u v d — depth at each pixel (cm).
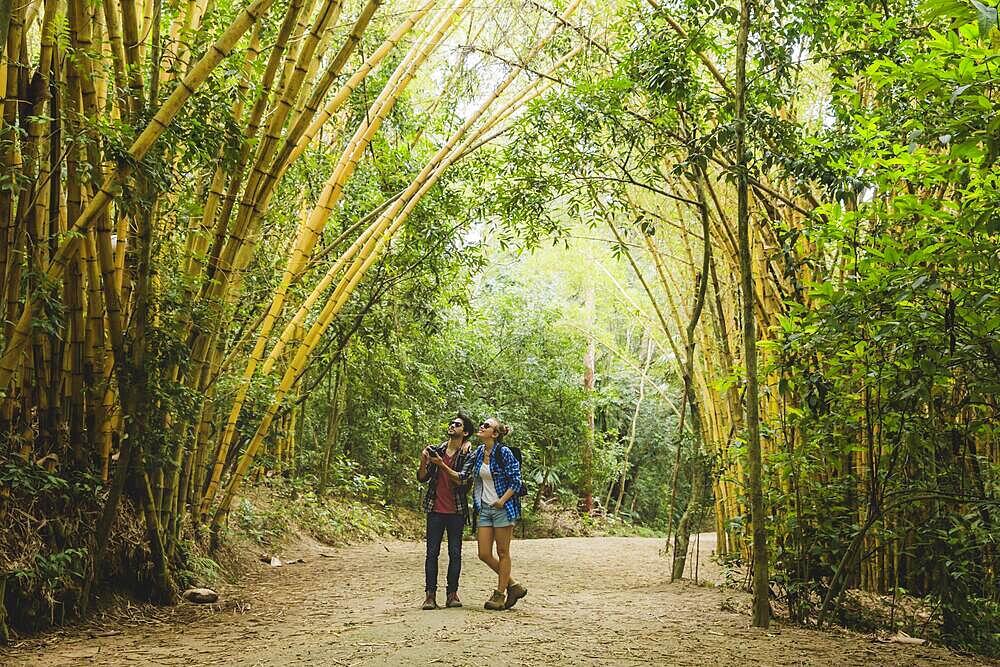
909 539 573
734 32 584
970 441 520
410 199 746
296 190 779
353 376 1148
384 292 922
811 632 478
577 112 604
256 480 1013
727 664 379
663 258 1073
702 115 709
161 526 530
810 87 732
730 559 668
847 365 492
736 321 778
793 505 541
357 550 973
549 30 742
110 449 498
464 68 741
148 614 485
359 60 818
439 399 1436
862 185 462
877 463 491
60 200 457
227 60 497
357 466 1276
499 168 782
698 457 728
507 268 1845
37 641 399
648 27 569
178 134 414
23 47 411
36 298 389
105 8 425
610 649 402
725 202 773
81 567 442
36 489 418
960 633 485
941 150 474
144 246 436
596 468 1828
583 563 884
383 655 367
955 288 433
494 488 533
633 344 2150
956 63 331
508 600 525
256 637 424
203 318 516
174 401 474
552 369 1705
